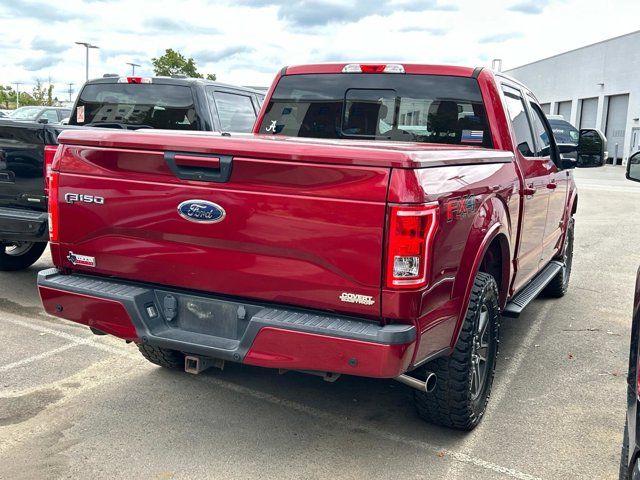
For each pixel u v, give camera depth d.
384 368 3.04
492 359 4.12
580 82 53.12
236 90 8.57
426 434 3.96
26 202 6.32
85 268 3.79
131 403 4.27
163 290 3.63
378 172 3.01
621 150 47.81
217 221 3.34
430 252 3.09
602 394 4.66
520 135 5.04
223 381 4.66
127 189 3.54
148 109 8.11
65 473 3.42
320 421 4.09
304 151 3.09
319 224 3.12
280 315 3.27
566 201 6.62
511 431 4.05
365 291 3.09
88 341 5.44
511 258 4.53
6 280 7.30
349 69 5.14
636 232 12.75
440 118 4.87
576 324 6.38
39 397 4.33
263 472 3.48
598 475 3.57
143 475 3.42
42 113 19.80
